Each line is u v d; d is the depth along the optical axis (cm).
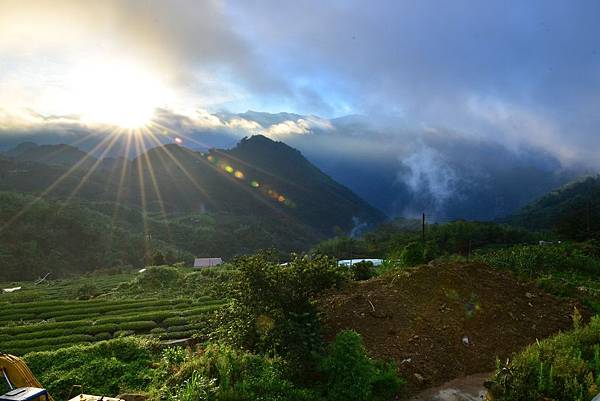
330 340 1334
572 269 2558
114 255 12350
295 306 1371
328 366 1129
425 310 1490
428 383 1204
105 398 966
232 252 14400
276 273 1396
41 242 11644
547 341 1267
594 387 967
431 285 1612
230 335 1389
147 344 1934
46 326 3200
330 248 6981
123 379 1549
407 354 1291
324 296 1574
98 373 1600
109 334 3006
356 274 2227
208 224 16438
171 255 10531
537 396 984
